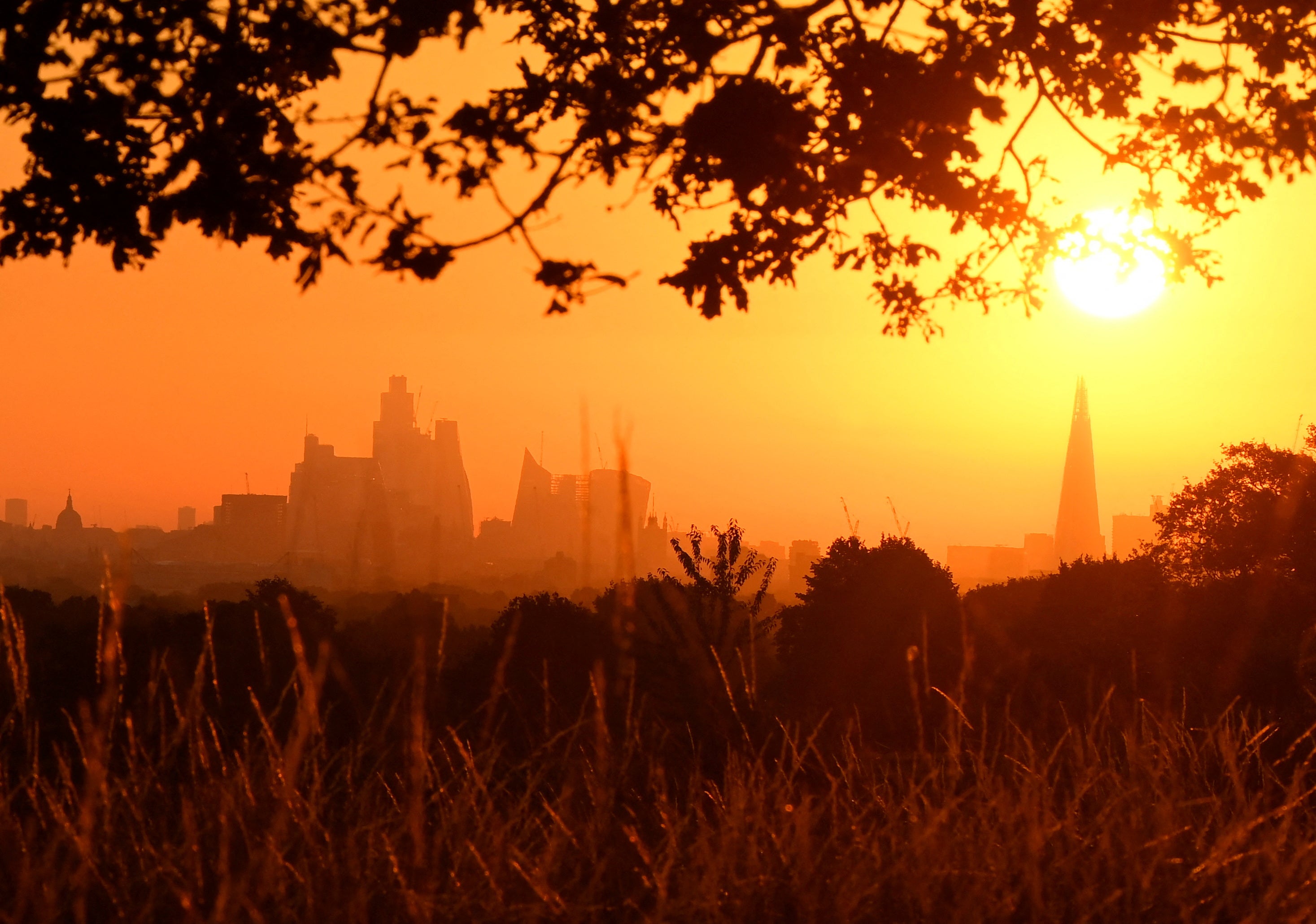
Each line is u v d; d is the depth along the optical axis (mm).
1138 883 5070
